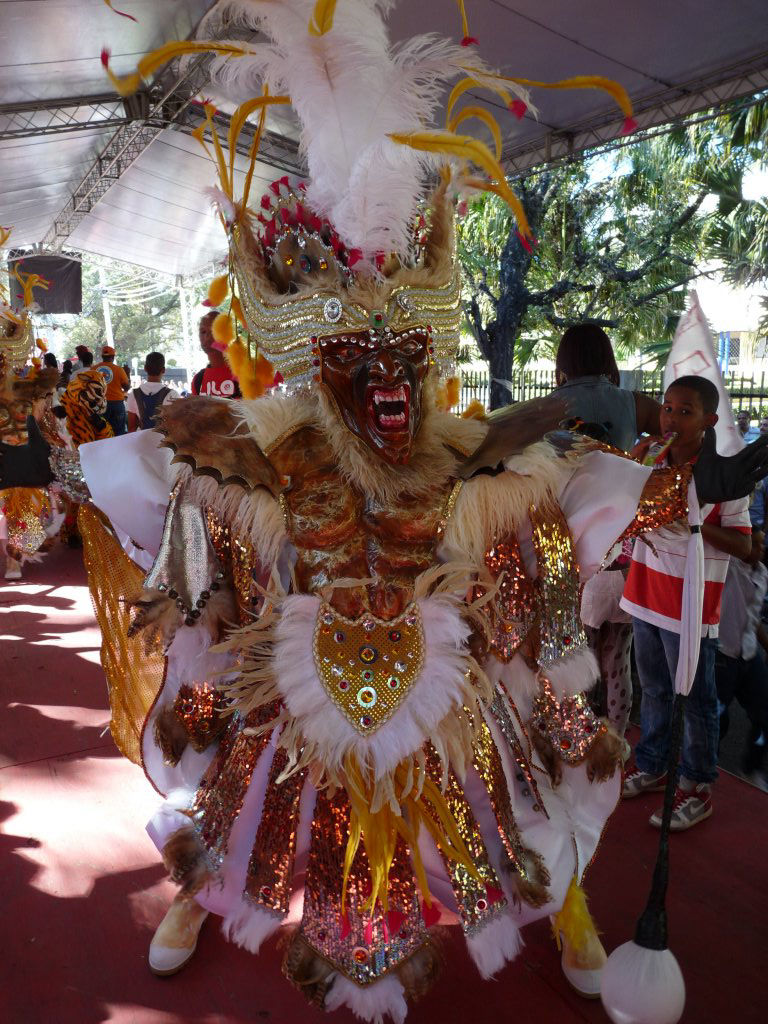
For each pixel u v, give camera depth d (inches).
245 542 73.9
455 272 74.8
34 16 285.6
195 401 76.2
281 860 73.2
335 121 68.8
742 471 73.2
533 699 78.9
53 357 343.0
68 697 153.0
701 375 100.5
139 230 707.4
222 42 66.9
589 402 117.4
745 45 258.8
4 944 88.2
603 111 313.6
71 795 118.4
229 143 71.7
